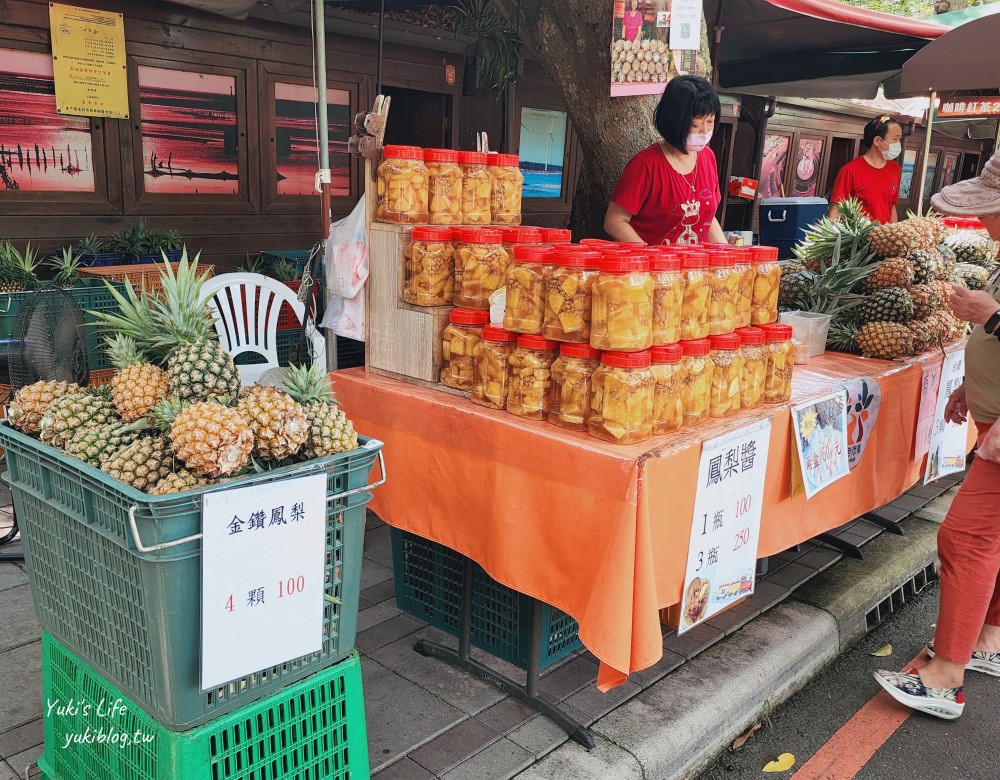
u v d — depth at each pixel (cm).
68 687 206
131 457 170
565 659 304
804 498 281
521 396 232
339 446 188
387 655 303
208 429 164
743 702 286
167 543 157
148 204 579
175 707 170
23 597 326
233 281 383
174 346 205
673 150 354
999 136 620
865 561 398
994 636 329
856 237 367
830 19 516
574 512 214
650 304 212
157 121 571
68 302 338
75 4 514
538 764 243
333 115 664
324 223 333
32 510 198
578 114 450
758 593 359
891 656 346
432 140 761
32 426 196
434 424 254
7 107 504
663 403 221
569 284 217
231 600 167
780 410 256
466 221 279
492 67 729
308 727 195
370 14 644
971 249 443
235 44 593
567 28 428
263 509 169
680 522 220
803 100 1066
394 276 269
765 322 264
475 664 289
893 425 328
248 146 621
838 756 277
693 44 398
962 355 375
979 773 270
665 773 253
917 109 986
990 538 279
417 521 270
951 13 672
